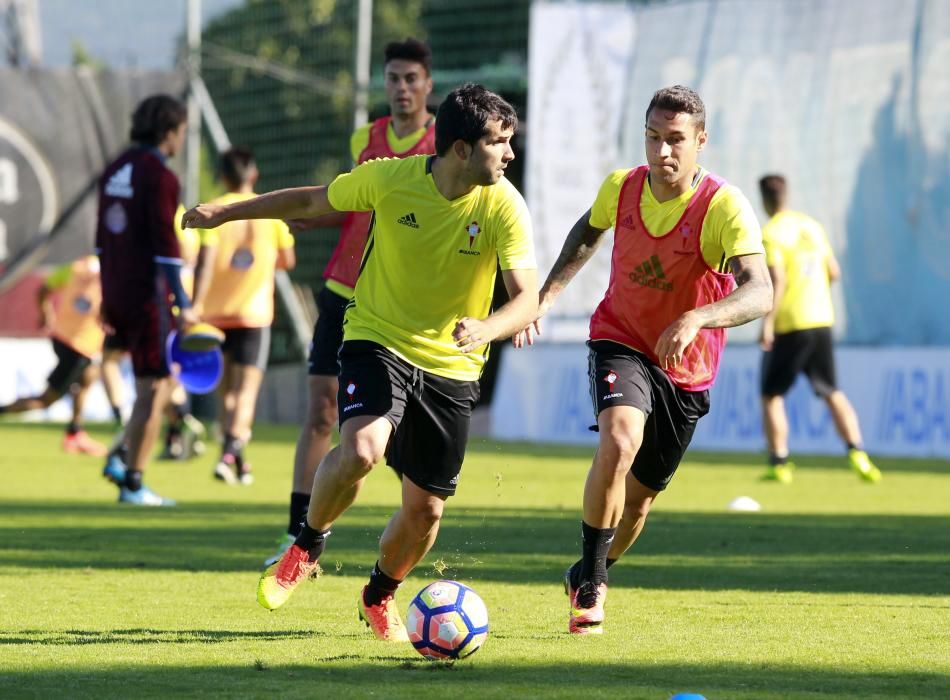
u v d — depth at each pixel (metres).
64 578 23.73
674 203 19.30
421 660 16.52
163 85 79.81
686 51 68.50
